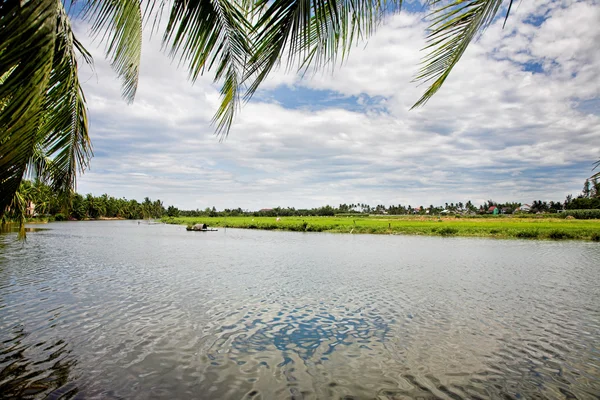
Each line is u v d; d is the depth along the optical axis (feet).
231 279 48.21
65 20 8.87
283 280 47.83
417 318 30.66
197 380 19.31
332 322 29.43
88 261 64.34
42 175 14.16
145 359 21.84
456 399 17.66
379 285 44.68
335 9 7.86
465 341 25.31
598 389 18.61
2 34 6.27
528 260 69.97
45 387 18.33
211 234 156.66
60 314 30.73
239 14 10.07
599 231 122.72
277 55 8.25
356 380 19.51
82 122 12.67
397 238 134.00
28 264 59.41
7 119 7.16
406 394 18.08
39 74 6.92
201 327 27.86
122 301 35.45
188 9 9.82
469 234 143.02
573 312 32.68
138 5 11.12
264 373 20.21
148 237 131.54
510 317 31.04
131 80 13.66
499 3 8.87
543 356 22.75
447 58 10.39
